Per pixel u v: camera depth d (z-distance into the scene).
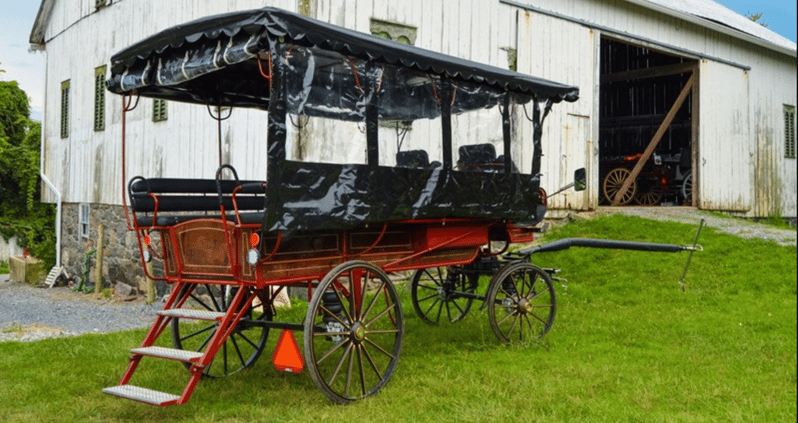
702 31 17.97
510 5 13.42
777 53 20.66
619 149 22.44
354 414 5.23
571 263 11.77
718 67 18.39
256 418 5.23
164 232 6.09
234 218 5.58
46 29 19.34
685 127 20.75
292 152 5.27
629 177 17.38
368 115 5.83
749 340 7.50
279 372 6.55
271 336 7.87
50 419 5.23
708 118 18.06
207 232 5.71
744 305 9.31
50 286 17.09
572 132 14.72
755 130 19.75
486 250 7.81
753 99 19.66
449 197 6.45
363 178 5.72
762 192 20.03
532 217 7.44
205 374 6.37
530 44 13.78
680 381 6.07
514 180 7.20
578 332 8.05
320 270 5.84
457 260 7.11
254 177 10.49
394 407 5.42
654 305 9.45
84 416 5.34
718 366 6.52
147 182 6.00
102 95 15.68
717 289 10.27
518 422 5.04
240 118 10.86
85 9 16.58
